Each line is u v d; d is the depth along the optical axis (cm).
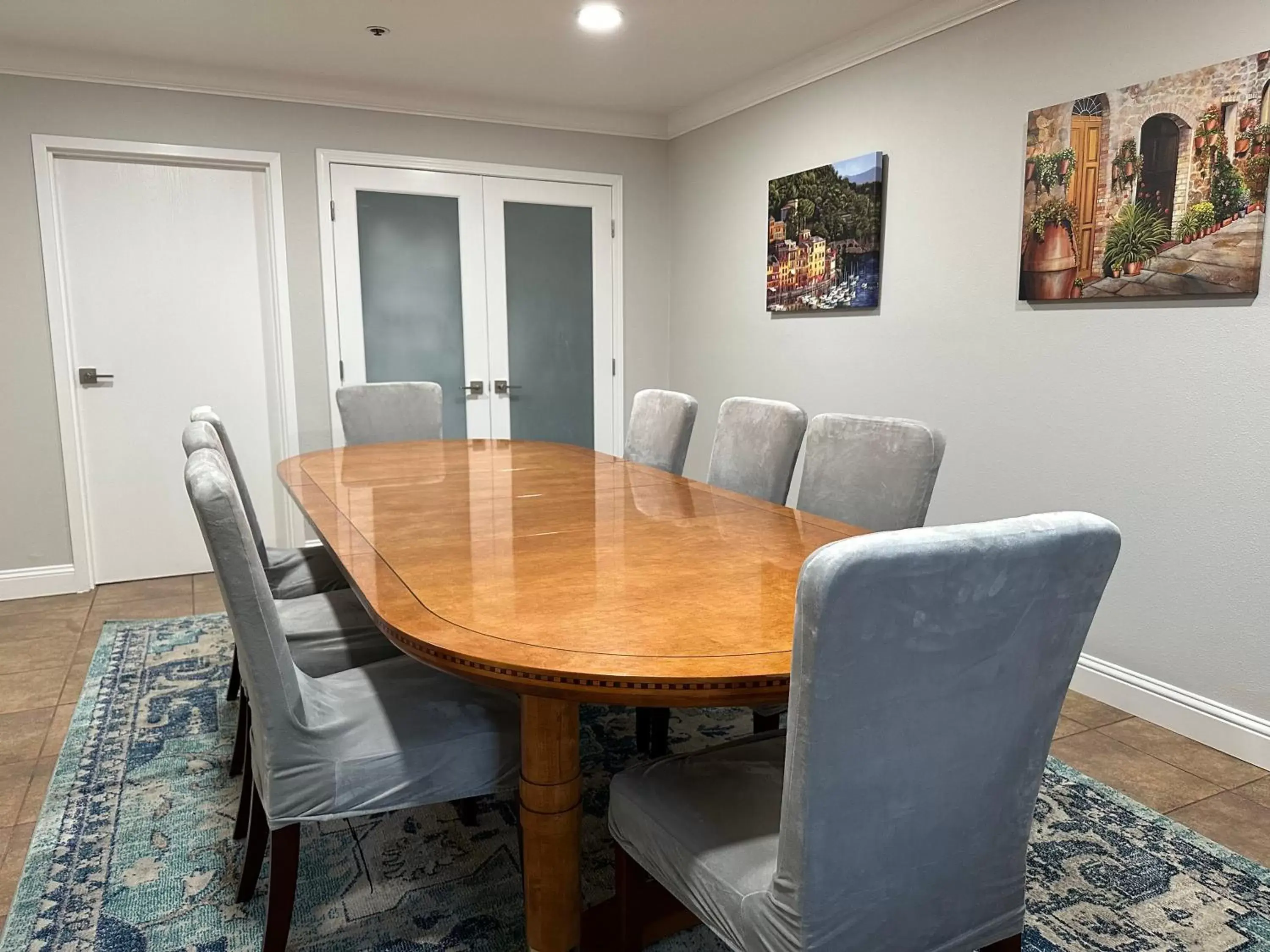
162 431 413
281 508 440
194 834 203
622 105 464
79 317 391
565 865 143
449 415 468
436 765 154
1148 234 252
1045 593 104
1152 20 248
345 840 202
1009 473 305
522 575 164
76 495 392
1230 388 237
